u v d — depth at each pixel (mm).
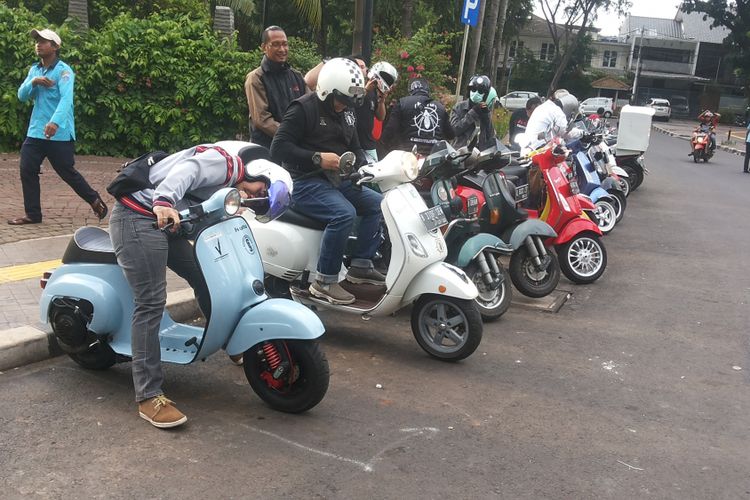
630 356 5547
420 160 6266
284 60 6566
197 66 12867
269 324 3984
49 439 3732
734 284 7926
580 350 5629
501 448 3930
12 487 3279
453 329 5234
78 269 4281
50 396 4227
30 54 11984
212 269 3945
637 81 69375
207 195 4043
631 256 9164
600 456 3902
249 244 4219
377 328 5930
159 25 12969
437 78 13500
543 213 7484
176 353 4195
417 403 4469
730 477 3746
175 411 3918
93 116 12734
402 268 5035
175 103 12930
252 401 4340
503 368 5160
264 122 6410
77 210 8523
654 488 3596
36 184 7660
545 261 6715
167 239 3965
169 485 3367
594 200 9977
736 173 20734
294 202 5223
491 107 8586
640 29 79125
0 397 4180
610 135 14625
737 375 5234
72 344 4297
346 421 4148
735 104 68188
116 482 3369
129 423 3947
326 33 27281
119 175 3850
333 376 4844
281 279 5387
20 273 6004
